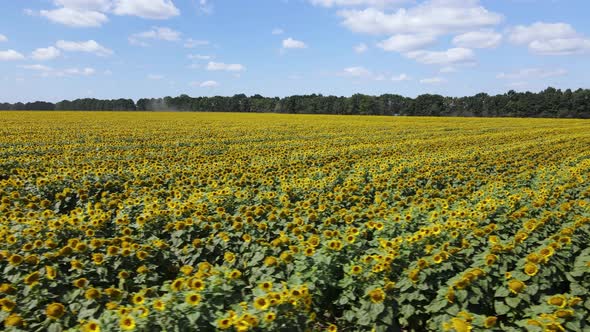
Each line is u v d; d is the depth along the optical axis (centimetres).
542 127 5534
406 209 1141
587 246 864
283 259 746
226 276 641
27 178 1493
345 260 768
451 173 1767
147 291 643
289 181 1522
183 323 529
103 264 762
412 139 3578
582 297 674
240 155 2323
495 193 1330
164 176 1602
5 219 954
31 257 712
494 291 696
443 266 719
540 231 906
